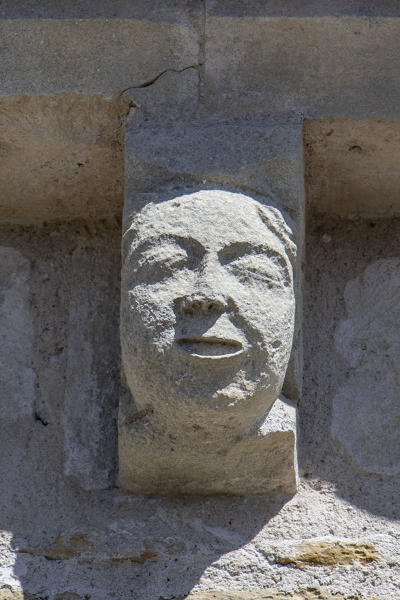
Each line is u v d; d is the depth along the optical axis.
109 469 4.07
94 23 4.14
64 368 4.24
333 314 4.27
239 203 3.88
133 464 3.95
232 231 3.81
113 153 4.21
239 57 4.13
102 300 4.32
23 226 4.46
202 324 3.71
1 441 4.14
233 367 3.71
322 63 4.12
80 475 4.07
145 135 4.05
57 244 4.43
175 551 3.91
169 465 3.93
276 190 3.98
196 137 4.03
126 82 4.13
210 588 3.83
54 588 3.86
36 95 4.12
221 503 4.00
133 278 3.83
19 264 4.39
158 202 3.91
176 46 4.14
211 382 3.71
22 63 4.13
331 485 4.02
